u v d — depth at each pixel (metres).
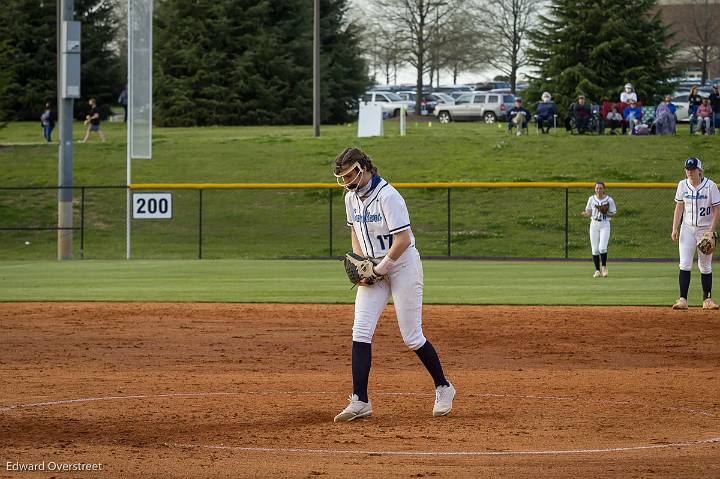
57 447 15.54
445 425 17.19
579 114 96.56
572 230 71.94
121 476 13.77
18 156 93.62
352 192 17.30
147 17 60.41
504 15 169.88
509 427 17.02
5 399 19.69
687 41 174.38
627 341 28.45
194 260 62.38
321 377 22.58
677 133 95.50
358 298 17.75
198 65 130.00
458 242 70.12
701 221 34.81
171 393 20.42
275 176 85.81
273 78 133.62
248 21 133.12
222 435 16.39
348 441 15.95
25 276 49.75
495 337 29.25
